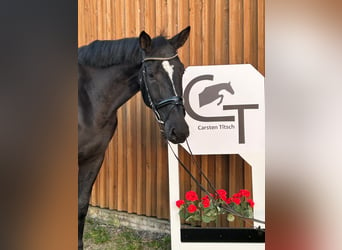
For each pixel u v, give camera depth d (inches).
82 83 73.7
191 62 85.0
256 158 68.5
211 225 85.1
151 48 66.5
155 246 87.4
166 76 65.2
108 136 76.7
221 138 70.1
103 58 72.9
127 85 74.1
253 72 68.7
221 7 81.0
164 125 66.1
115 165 102.7
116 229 99.6
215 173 84.3
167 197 91.7
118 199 101.3
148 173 94.6
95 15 102.0
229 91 69.6
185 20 86.1
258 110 68.5
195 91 70.9
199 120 70.7
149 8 91.5
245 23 77.9
